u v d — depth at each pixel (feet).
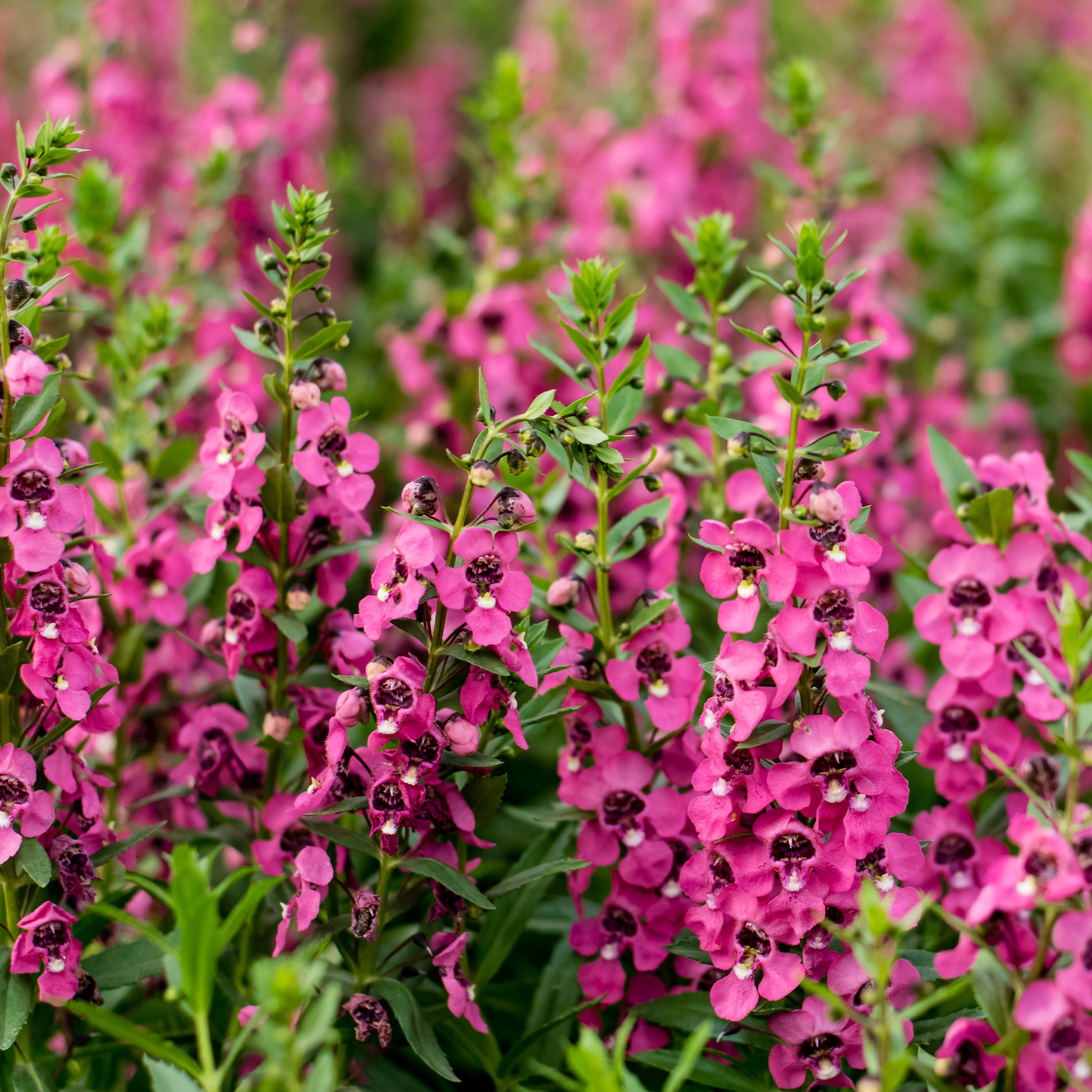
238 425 11.76
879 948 9.29
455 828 11.19
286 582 12.32
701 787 10.48
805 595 10.03
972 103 34.30
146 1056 11.27
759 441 10.42
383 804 10.50
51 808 10.75
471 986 11.47
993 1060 9.76
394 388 20.90
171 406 16.42
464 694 10.46
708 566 10.46
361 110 36.37
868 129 29.76
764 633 13.74
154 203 23.43
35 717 12.16
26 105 29.58
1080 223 24.71
